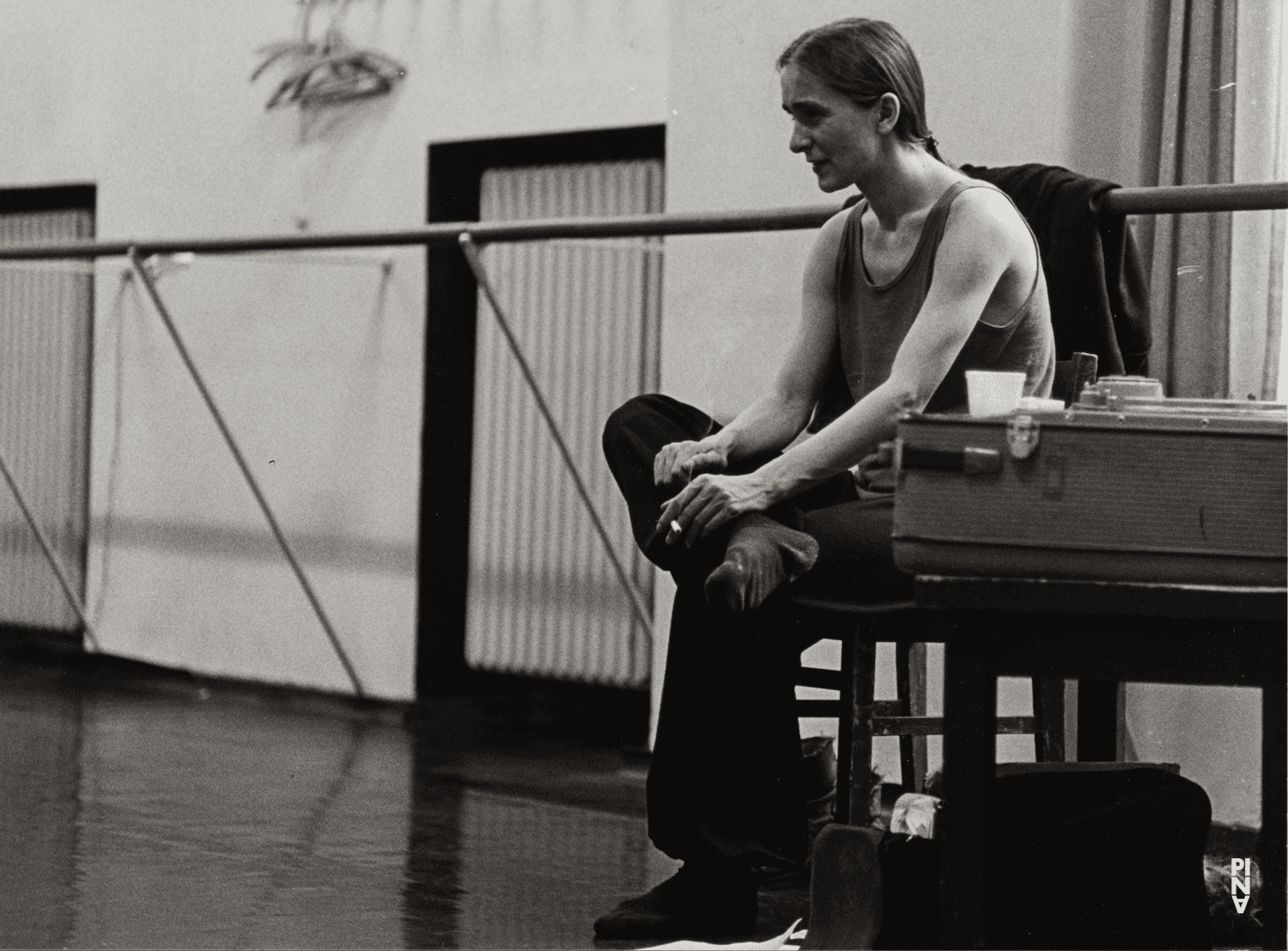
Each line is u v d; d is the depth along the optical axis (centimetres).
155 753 1073
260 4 1387
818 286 614
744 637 593
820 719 920
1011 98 883
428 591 1308
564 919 633
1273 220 800
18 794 893
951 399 573
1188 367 808
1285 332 809
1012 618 438
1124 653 436
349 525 1343
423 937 598
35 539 1602
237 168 1404
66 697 1366
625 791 986
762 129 984
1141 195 659
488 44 1262
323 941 590
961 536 431
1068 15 862
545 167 1264
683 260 1018
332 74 1338
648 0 1180
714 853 593
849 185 582
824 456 550
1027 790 498
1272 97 801
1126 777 509
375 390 1323
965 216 564
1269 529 424
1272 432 427
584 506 1255
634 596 1104
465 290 1312
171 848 755
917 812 556
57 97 1540
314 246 1127
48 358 1579
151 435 1477
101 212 1504
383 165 1317
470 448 1316
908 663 651
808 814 688
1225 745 805
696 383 1012
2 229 1616
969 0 898
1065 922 490
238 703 1377
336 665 1352
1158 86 838
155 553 1475
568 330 1266
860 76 571
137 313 1483
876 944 476
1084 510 428
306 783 974
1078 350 662
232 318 1412
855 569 538
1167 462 427
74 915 620
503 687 1302
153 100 1463
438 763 1081
